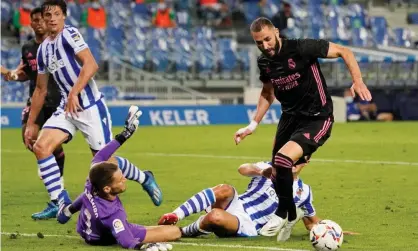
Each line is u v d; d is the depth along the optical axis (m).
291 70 29.00
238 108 105.19
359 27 124.50
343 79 110.19
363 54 110.06
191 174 51.78
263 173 28.98
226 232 28.44
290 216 27.83
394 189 43.50
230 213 28.55
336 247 25.62
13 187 46.00
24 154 66.25
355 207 37.00
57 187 33.50
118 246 27.12
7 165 58.25
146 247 25.88
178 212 27.95
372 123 102.69
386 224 32.25
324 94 29.34
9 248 27.23
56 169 33.41
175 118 103.31
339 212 35.53
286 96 29.55
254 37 28.83
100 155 29.20
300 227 31.33
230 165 57.09
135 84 109.38
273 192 29.00
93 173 26.28
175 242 27.66
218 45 116.38
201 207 28.27
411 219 33.59
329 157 61.56
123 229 26.27
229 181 47.97
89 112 33.28
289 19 120.19
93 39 110.69
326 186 44.94
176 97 109.94
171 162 59.44
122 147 71.94
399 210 36.00
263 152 66.38
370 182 46.72
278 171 27.83
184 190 44.09
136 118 29.41
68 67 33.03
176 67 114.56
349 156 62.19
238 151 67.44
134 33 114.31
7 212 36.34
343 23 123.94
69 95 32.41
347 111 107.94
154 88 109.75
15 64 104.06
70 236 29.62
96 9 111.69
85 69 32.50
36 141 33.38
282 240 27.95
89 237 27.22
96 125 33.41
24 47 38.62
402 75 110.44
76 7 112.88
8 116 96.69
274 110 104.12
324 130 29.12
